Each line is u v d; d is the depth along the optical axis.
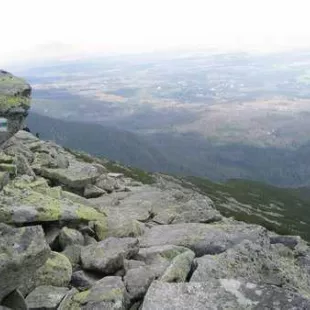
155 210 18.61
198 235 13.74
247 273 10.22
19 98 14.87
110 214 16.23
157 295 8.40
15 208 12.08
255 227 15.16
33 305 8.73
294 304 7.79
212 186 131.12
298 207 133.00
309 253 14.81
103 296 8.82
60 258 10.46
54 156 23.31
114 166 72.06
